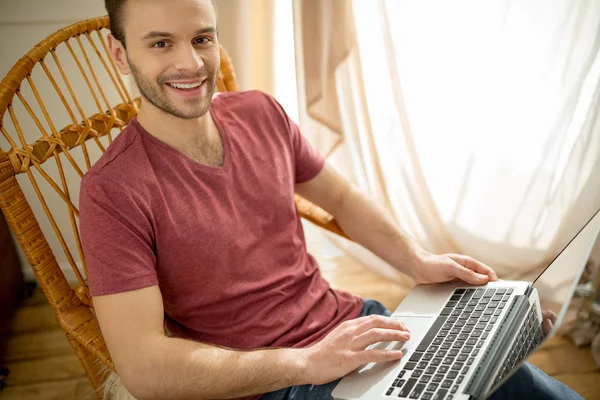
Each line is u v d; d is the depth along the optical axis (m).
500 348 1.02
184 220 1.13
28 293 2.14
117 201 1.06
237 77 1.83
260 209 1.23
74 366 1.84
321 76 1.80
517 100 1.82
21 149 1.21
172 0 1.08
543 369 1.67
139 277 1.05
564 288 1.11
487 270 1.26
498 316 1.10
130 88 1.88
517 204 1.92
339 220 1.44
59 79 1.85
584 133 1.77
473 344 1.04
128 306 1.04
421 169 1.89
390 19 1.81
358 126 1.88
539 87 1.79
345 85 1.82
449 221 1.99
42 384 1.78
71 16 1.81
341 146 1.92
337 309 1.31
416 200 1.93
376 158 1.90
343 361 1.04
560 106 1.79
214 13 1.15
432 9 1.80
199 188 1.16
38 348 1.92
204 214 1.15
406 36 1.83
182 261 1.13
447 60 1.85
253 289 1.19
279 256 1.25
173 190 1.13
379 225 1.40
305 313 1.25
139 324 1.04
